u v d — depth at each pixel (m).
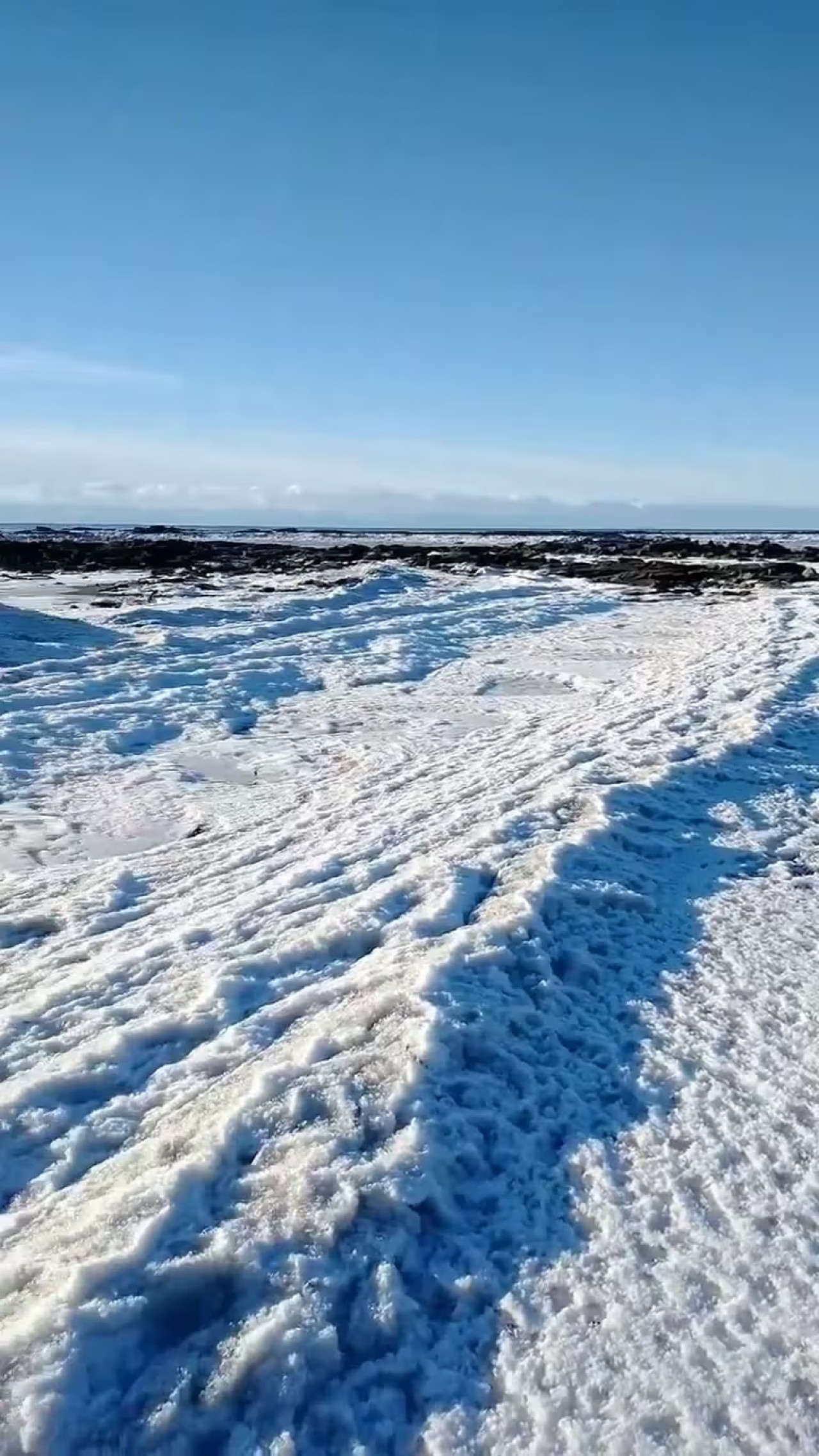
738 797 8.31
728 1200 3.42
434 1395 2.67
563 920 5.60
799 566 37.16
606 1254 3.17
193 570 37.47
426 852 6.88
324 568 38.78
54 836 8.02
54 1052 4.40
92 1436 2.49
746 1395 2.69
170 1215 3.12
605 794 7.82
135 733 11.44
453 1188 3.41
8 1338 2.66
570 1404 2.66
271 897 6.20
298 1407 2.61
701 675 14.09
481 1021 4.33
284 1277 2.92
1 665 14.83
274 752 10.86
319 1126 3.59
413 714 12.84
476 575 34.88
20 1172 3.56
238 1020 4.56
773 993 4.95
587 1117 3.87
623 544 64.50
